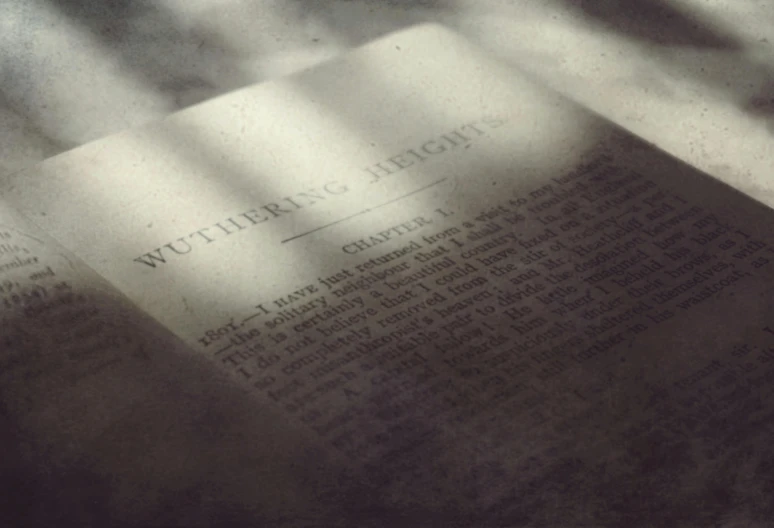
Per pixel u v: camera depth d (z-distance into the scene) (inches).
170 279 13.1
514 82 15.0
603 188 14.0
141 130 14.3
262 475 11.8
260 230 13.5
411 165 14.1
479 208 13.7
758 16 16.3
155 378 12.3
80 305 12.7
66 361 12.4
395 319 12.8
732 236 13.6
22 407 12.1
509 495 11.8
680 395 12.4
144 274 13.1
